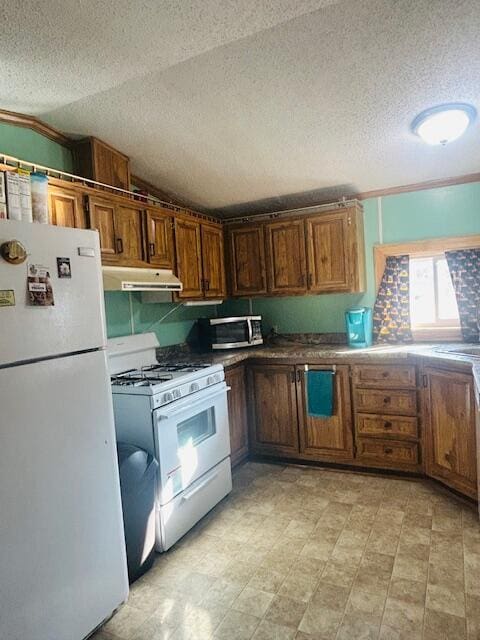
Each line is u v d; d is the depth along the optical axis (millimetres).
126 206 2721
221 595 1956
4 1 1395
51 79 1934
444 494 2787
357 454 3217
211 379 2830
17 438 1468
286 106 2283
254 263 3762
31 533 1507
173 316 3615
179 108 2293
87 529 1728
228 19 1561
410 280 3482
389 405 3072
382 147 2762
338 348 3428
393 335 3516
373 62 1915
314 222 3490
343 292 3410
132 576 2072
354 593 1905
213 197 3613
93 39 1640
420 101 2221
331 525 2496
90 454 1751
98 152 2635
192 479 2561
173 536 2365
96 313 1802
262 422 3551
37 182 1748
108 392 1854
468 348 2957
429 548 2201
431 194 3340
